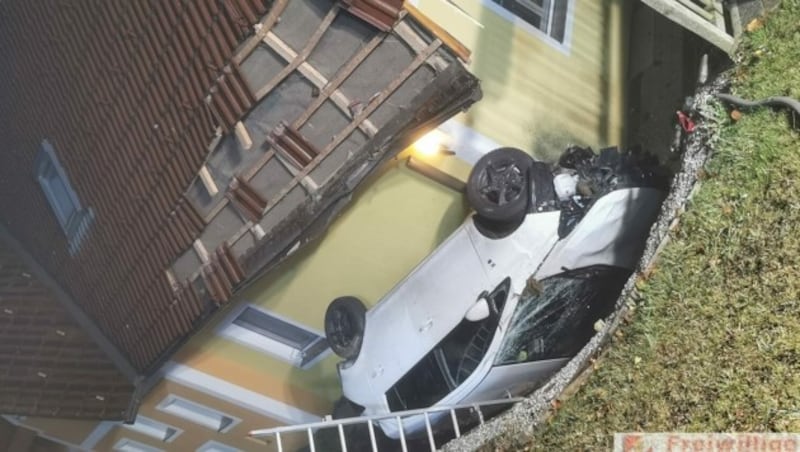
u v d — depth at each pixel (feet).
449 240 22.49
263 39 20.16
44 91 29.14
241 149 21.76
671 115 24.63
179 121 22.85
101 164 26.71
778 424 12.37
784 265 13.42
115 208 26.63
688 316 14.26
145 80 23.61
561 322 20.90
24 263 34.09
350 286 26.37
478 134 22.98
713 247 14.47
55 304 31.86
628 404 14.43
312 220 20.86
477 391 21.72
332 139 20.67
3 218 35.35
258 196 21.76
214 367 28.43
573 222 20.01
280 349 28.84
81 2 25.64
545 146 24.59
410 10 19.03
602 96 26.45
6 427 31.86
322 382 29.78
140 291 26.40
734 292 13.85
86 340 30.07
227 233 23.00
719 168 15.02
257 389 29.68
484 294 21.15
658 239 15.64
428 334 22.52
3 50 31.65
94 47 25.50
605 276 20.33
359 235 24.75
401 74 19.51
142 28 23.16
